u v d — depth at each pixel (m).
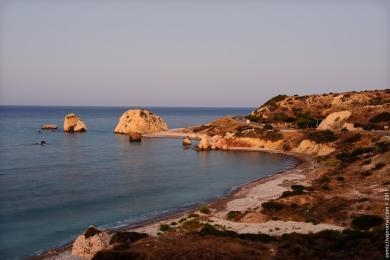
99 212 56.22
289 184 70.31
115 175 85.31
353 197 51.84
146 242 34.59
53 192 67.62
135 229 46.25
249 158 113.44
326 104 172.75
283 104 181.38
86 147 137.88
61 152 123.00
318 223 42.53
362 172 67.38
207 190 71.19
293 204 50.75
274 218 45.91
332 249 31.39
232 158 113.69
